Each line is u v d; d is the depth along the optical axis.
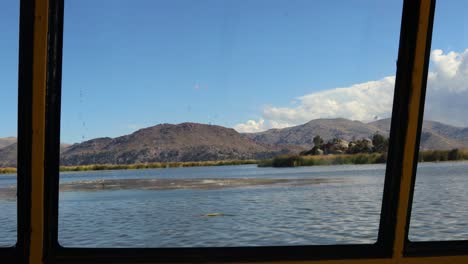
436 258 2.08
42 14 1.85
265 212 21.34
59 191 1.98
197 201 24.86
